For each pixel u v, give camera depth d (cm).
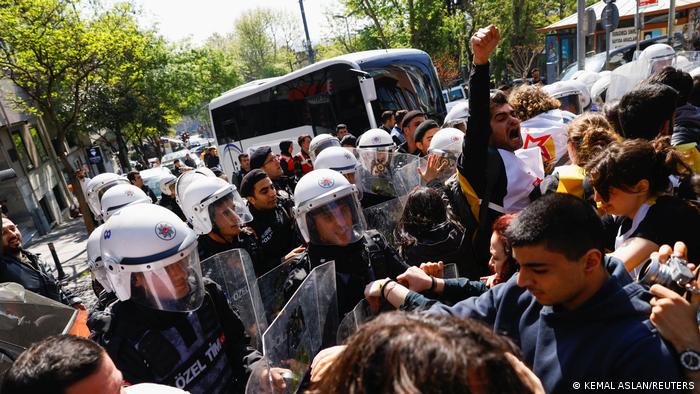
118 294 174
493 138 253
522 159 277
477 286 196
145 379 168
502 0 2286
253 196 368
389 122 897
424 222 254
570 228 112
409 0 2194
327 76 1077
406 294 173
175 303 172
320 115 1118
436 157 342
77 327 225
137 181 836
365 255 233
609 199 171
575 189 217
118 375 129
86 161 2642
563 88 523
